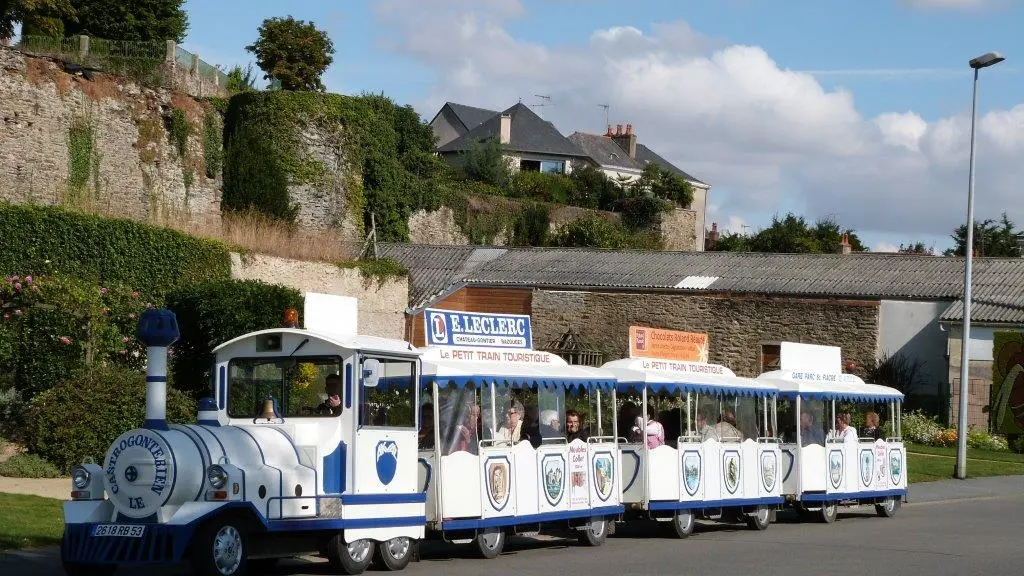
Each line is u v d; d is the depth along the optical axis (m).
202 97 44.81
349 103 49.09
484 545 16.22
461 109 95.88
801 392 22.55
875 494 24.22
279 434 13.73
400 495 14.66
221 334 24.55
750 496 21.14
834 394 23.41
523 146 87.38
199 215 39.31
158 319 12.99
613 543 18.75
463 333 16.97
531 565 15.41
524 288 46.88
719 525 22.39
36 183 34.19
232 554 12.69
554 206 66.31
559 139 89.56
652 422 19.39
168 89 39.97
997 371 39.97
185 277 30.00
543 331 46.50
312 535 13.94
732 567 15.45
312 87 55.22
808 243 77.62
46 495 17.72
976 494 28.48
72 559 12.61
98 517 12.73
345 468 14.01
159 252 29.17
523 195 70.19
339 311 15.16
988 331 40.28
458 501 15.73
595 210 69.69
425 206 57.22
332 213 47.84
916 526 21.92
